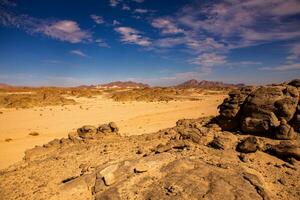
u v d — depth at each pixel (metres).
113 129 23.91
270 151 15.84
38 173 17.33
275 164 14.63
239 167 13.66
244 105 19.53
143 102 81.69
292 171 13.91
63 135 38.50
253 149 15.55
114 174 13.66
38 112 62.34
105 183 13.30
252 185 11.90
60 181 15.54
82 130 23.86
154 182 12.55
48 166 18.20
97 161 17.31
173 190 11.55
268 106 18.20
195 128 19.75
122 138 23.12
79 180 14.28
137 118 51.31
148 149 18.25
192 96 99.50
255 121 18.17
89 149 20.28
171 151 16.17
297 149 14.92
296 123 17.20
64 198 13.32
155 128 39.66
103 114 58.66
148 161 14.15
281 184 12.95
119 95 94.75
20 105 71.44
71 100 83.00
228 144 16.56
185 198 11.07
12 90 118.00
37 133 39.69
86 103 81.44
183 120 27.25
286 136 16.72
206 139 17.69
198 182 12.03
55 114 59.50
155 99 88.44
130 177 13.20
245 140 15.96
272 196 11.74
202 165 13.60
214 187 11.52
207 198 10.94
